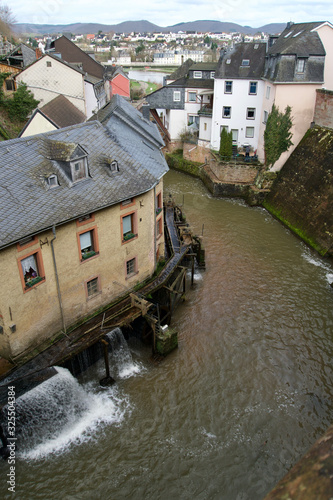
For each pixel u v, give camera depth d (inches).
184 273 1053.2
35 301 727.7
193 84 2148.1
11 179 687.7
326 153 1486.2
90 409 765.3
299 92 1611.7
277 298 1093.8
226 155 1803.6
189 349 916.6
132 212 882.1
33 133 1344.7
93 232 805.2
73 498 624.1
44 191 713.6
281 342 940.6
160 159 1001.5
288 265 1256.2
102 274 861.8
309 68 1588.3
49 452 687.1
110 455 689.0
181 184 1971.0
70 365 776.3
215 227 1510.8
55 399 702.5
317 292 1120.8
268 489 645.3
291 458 691.4
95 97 1975.9
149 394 804.0
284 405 786.2
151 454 692.7
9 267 657.6
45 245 709.9
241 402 790.5
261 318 1016.2
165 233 1248.2
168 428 737.6
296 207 1505.9
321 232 1338.6
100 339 796.0
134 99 3553.2
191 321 1004.6
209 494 637.9
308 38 1587.1
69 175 757.9
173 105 2198.6
